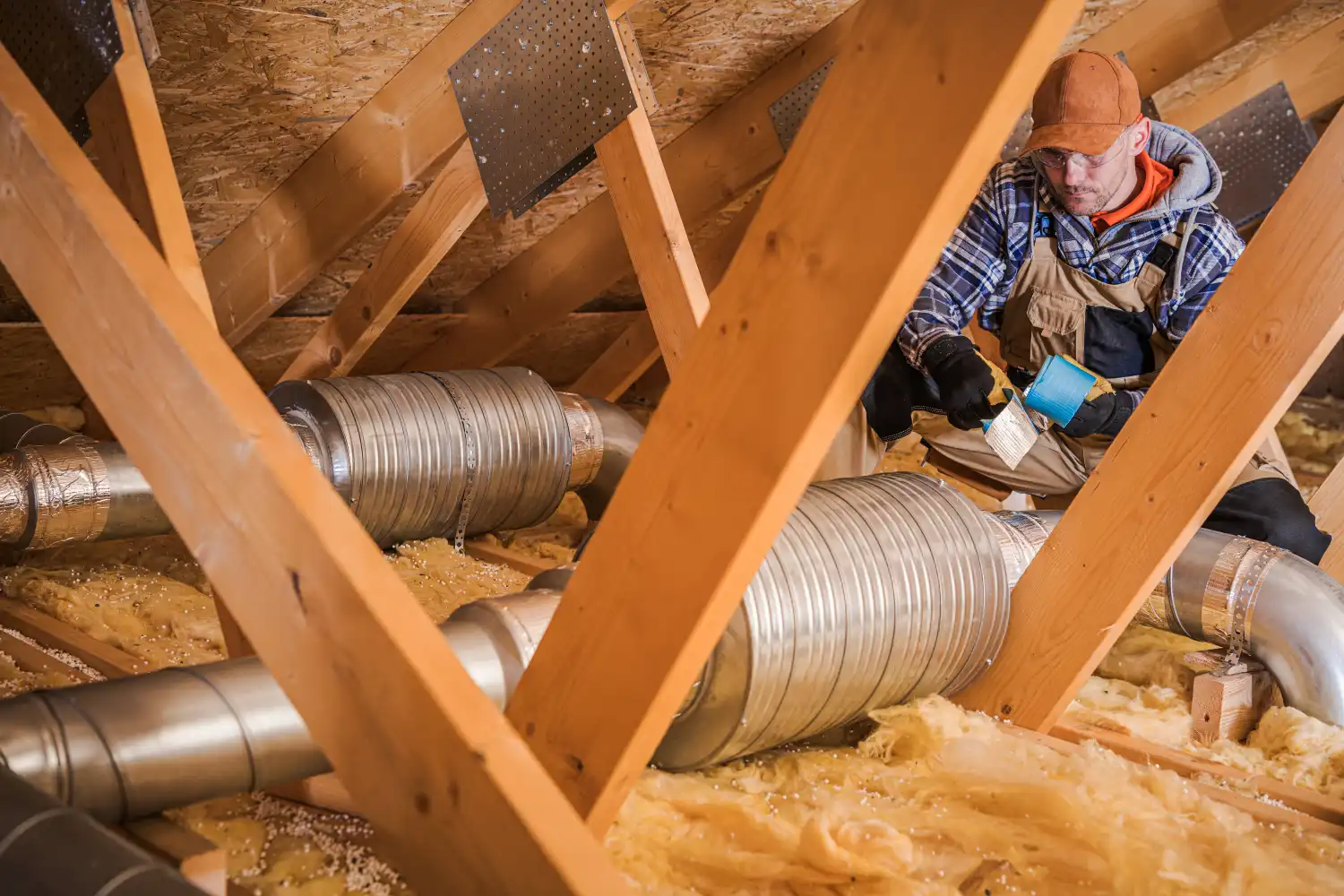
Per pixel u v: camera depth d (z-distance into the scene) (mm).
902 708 1744
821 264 955
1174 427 1687
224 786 1294
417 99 2307
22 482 2174
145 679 1308
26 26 1761
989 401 2043
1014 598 1867
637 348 3609
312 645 1043
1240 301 1628
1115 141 2074
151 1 1993
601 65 1964
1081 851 1386
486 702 960
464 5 2195
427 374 2779
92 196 1171
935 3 875
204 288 1622
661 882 1331
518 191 2199
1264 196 3539
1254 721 1861
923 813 1481
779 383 991
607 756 1157
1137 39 3129
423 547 2699
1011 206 2266
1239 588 1873
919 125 890
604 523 1157
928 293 2268
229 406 1055
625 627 1138
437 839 984
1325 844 1453
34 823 936
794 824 1464
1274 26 3338
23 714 1210
